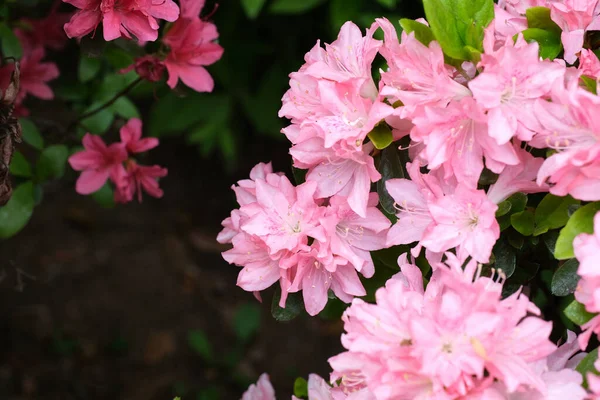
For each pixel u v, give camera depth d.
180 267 2.28
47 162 1.45
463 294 1.16
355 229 1.26
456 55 1.22
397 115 1.22
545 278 1.37
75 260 2.24
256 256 1.26
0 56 1.57
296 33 2.22
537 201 1.26
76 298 2.16
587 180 1.17
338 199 1.25
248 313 2.10
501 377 1.15
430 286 1.20
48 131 1.54
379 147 1.22
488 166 1.20
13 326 2.07
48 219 2.33
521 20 1.28
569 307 1.17
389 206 1.25
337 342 2.10
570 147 1.17
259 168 1.29
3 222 1.42
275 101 2.23
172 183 2.49
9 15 1.58
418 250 1.21
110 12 1.29
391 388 1.16
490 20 1.22
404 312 1.17
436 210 1.21
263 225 1.25
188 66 1.42
